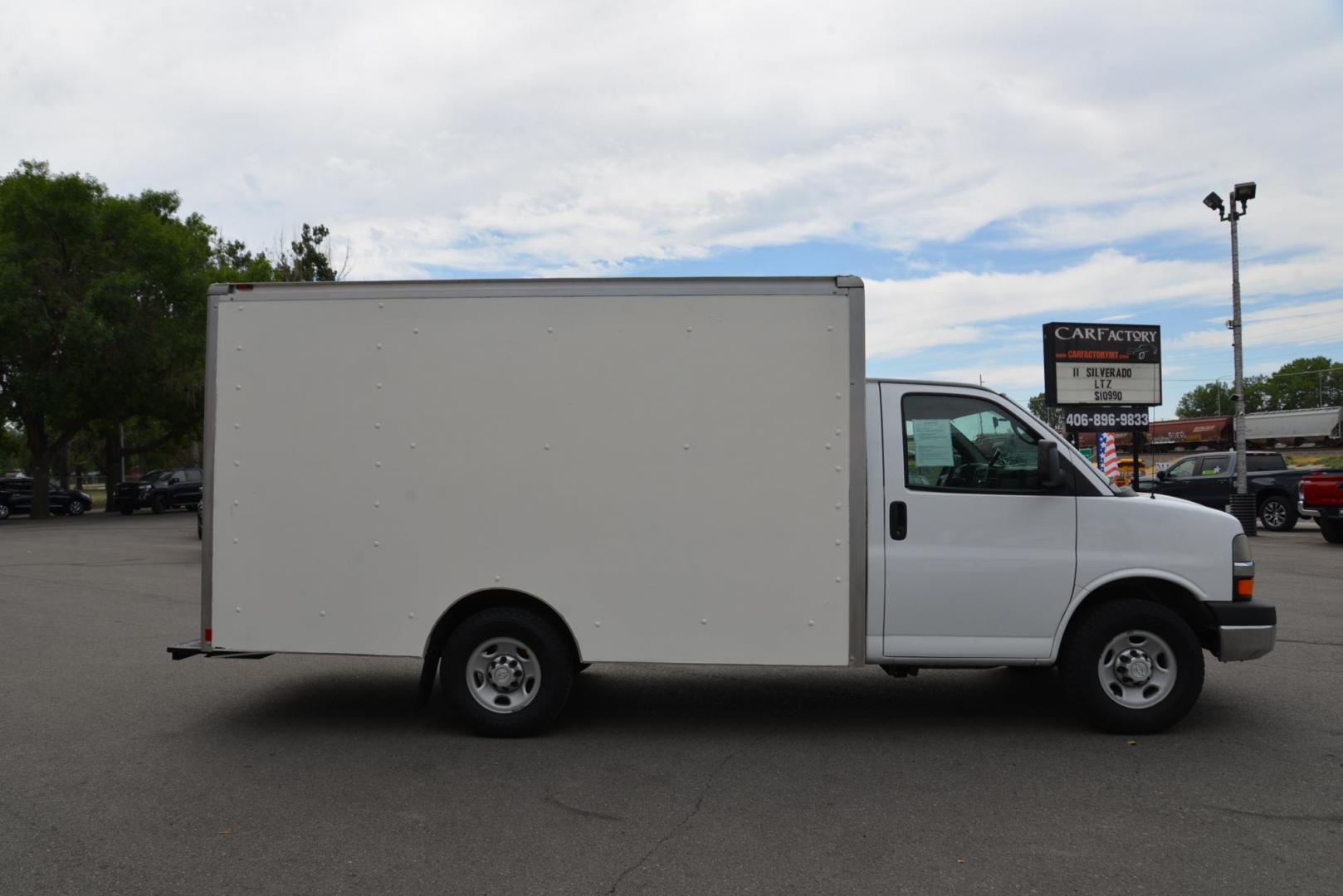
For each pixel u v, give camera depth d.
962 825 4.33
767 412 5.53
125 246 32.72
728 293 5.55
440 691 6.99
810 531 5.52
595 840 4.18
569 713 6.35
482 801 4.70
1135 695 5.70
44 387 30.56
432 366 5.67
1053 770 5.09
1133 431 24.44
